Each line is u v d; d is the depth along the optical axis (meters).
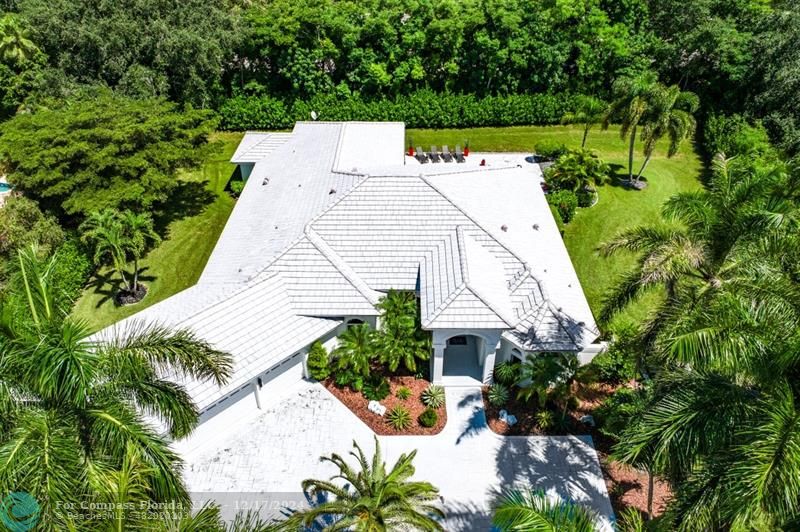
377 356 31.91
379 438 28.70
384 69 54.31
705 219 23.38
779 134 49.12
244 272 32.09
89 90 44.66
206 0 51.91
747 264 21.09
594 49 56.31
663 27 61.28
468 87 56.78
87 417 17.12
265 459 27.73
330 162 38.91
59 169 35.72
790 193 23.86
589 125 51.31
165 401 18.94
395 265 32.25
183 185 48.16
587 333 29.55
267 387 30.22
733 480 15.20
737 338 17.28
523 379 28.67
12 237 33.56
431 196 33.34
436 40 52.88
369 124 45.81
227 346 28.22
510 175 40.22
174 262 39.97
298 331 29.95
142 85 46.22
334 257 32.00
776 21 53.09
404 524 23.27
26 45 50.53
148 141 39.84
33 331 16.97
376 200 33.22
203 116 43.28
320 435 28.83
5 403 16.44
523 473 27.14
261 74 55.44
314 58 53.22
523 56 54.72
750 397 17.55
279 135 47.12
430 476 26.97
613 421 25.33
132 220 35.16
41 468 15.31
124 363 18.11
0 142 37.34
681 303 21.52
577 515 16.53
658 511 24.73
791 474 14.41
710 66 56.03
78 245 36.88
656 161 52.50
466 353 33.16
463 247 31.11
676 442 17.23
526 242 34.56
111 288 37.53
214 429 28.83
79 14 47.66
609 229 43.62
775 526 16.17
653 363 22.38
